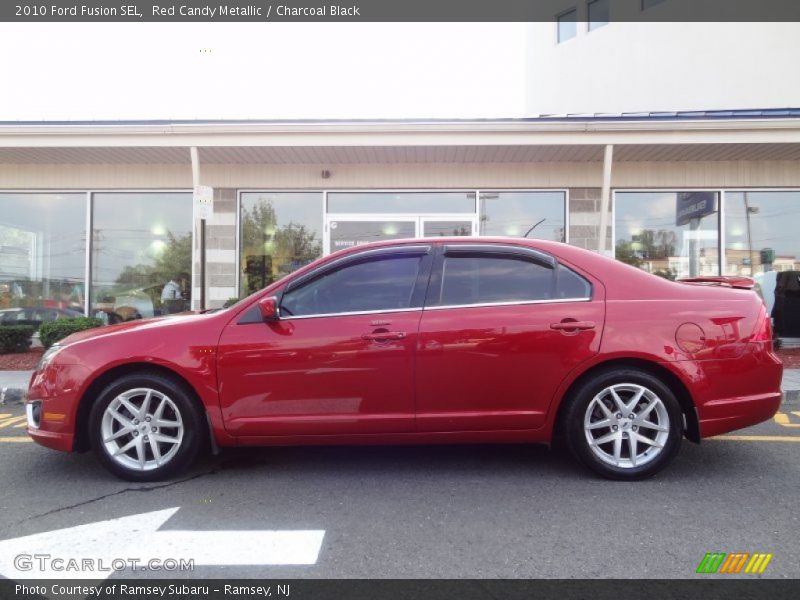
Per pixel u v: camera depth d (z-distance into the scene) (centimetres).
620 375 364
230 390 367
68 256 1006
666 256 980
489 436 373
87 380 370
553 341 364
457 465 410
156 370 376
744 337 369
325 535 297
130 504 340
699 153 902
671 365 361
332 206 987
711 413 363
